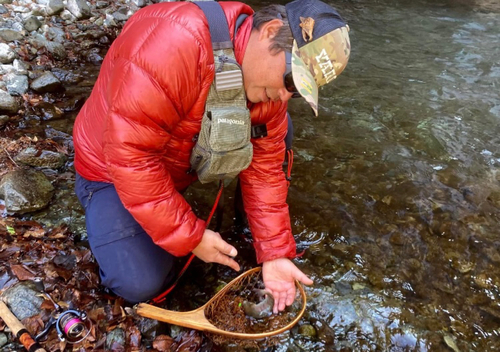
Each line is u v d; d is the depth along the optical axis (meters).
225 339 1.78
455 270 2.19
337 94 3.90
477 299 2.06
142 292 1.75
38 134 2.87
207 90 1.47
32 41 3.82
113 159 1.48
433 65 4.68
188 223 1.58
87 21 4.56
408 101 3.85
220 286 2.02
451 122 3.54
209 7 1.45
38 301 1.79
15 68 3.42
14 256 1.98
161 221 1.55
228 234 2.30
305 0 1.38
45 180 2.43
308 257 2.20
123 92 1.41
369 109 3.67
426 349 1.83
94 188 1.84
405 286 2.09
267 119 1.71
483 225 2.46
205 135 1.54
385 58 4.79
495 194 2.72
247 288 1.97
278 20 1.38
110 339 1.70
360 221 2.45
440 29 5.86
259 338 1.72
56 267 1.94
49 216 2.27
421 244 2.32
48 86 3.33
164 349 1.72
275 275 1.83
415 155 3.07
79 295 1.84
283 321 1.86
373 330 1.88
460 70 4.59
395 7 6.71
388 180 2.79
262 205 1.85
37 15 4.31
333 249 2.26
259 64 1.41
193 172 1.90
